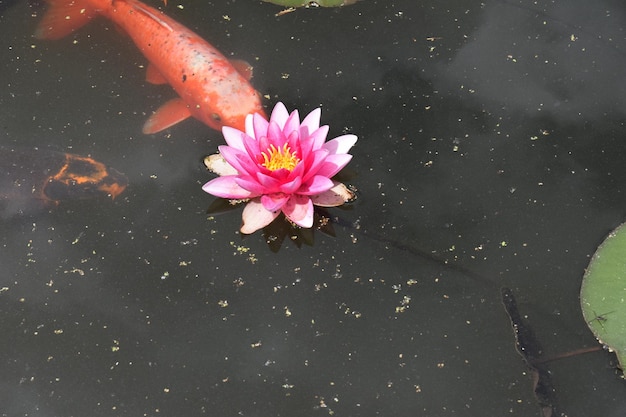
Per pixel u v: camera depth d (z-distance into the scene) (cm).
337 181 145
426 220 143
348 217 143
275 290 140
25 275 141
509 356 136
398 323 138
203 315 139
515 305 139
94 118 151
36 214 144
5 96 153
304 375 136
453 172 146
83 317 139
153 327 138
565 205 144
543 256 141
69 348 137
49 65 156
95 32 159
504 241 142
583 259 141
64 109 152
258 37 158
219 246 142
